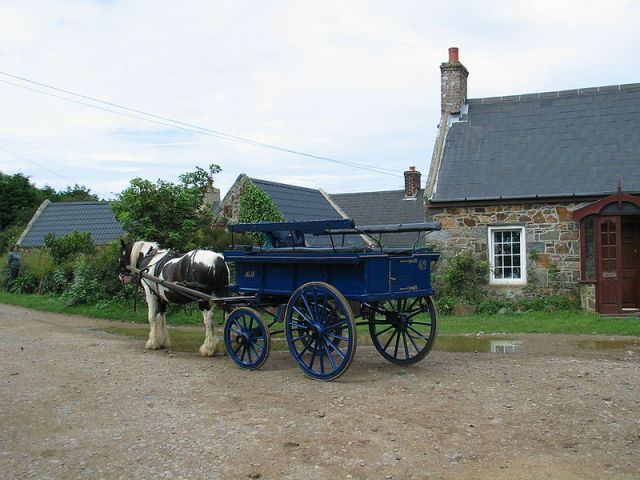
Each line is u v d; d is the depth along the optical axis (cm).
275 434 579
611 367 872
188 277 1008
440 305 1595
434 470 493
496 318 1478
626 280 1590
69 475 500
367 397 700
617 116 1773
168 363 940
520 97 1959
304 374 839
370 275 771
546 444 546
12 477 497
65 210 3319
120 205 1662
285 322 830
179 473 499
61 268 2194
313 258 796
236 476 490
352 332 761
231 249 941
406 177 3338
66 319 1588
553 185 1605
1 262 2617
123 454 542
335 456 524
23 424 632
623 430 582
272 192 2309
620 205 1482
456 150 1822
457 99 1967
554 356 983
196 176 1728
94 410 679
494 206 1630
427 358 968
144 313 1588
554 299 1557
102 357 1001
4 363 952
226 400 707
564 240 1574
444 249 1673
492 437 563
